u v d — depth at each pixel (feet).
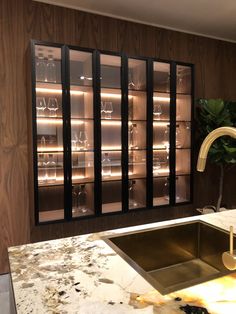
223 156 10.63
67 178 8.42
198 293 2.83
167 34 10.82
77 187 9.48
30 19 8.48
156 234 4.62
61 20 8.92
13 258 3.62
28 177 8.75
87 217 8.80
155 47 10.60
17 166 8.59
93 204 9.10
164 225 4.77
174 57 11.03
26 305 2.60
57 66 8.55
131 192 10.49
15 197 8.63
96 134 8.78
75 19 9.13
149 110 9.57
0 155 8.36
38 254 3.74
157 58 9.70
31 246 4.02
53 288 2.89
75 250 3.86
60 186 9.08
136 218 10.57
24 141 8.63
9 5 8.20
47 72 8.52
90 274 3.19
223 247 4.44
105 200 10.19
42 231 9.07
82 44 9.30
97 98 8.66
